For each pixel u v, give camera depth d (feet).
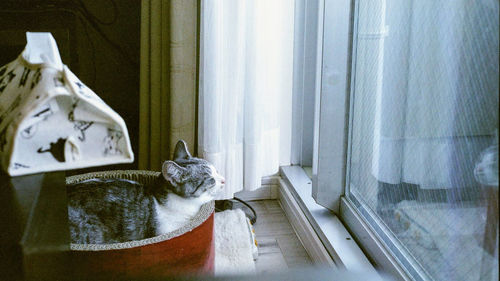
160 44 5.81
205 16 5.50
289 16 6.37
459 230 3.52
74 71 5.75
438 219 3.83
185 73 5.74
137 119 7.04
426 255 4.03
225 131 5.97
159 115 6.08
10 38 3.53
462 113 3.45
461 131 3.46
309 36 6.45
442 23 3.70
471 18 3.33
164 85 5.93
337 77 5.24
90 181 4.62
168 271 4.12
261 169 6.60
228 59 5.78
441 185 3.76
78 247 3.88
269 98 6.40
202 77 5.78
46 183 2.26
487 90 3.15
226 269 5.26
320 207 5.93
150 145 6.28
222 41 5.65
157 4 5.66
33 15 5.10
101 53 6.78
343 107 5.36
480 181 3.23
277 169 6.91
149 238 4.09
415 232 4.21
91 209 4.31
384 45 4.65
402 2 4.28
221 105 5.84
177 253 4.12
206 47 5.59
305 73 6.63
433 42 3.84
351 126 5.44
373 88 4.91
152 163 6.29
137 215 4.47
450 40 3.60
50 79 2.21
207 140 5.89
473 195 3.33
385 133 4.70
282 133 6.98
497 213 3.03
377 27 4.76
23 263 1.87
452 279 3.65
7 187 2.15
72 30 5.54
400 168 4.47
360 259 4.85
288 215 6.55
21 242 1.86
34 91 2.18
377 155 4.91
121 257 3.91
